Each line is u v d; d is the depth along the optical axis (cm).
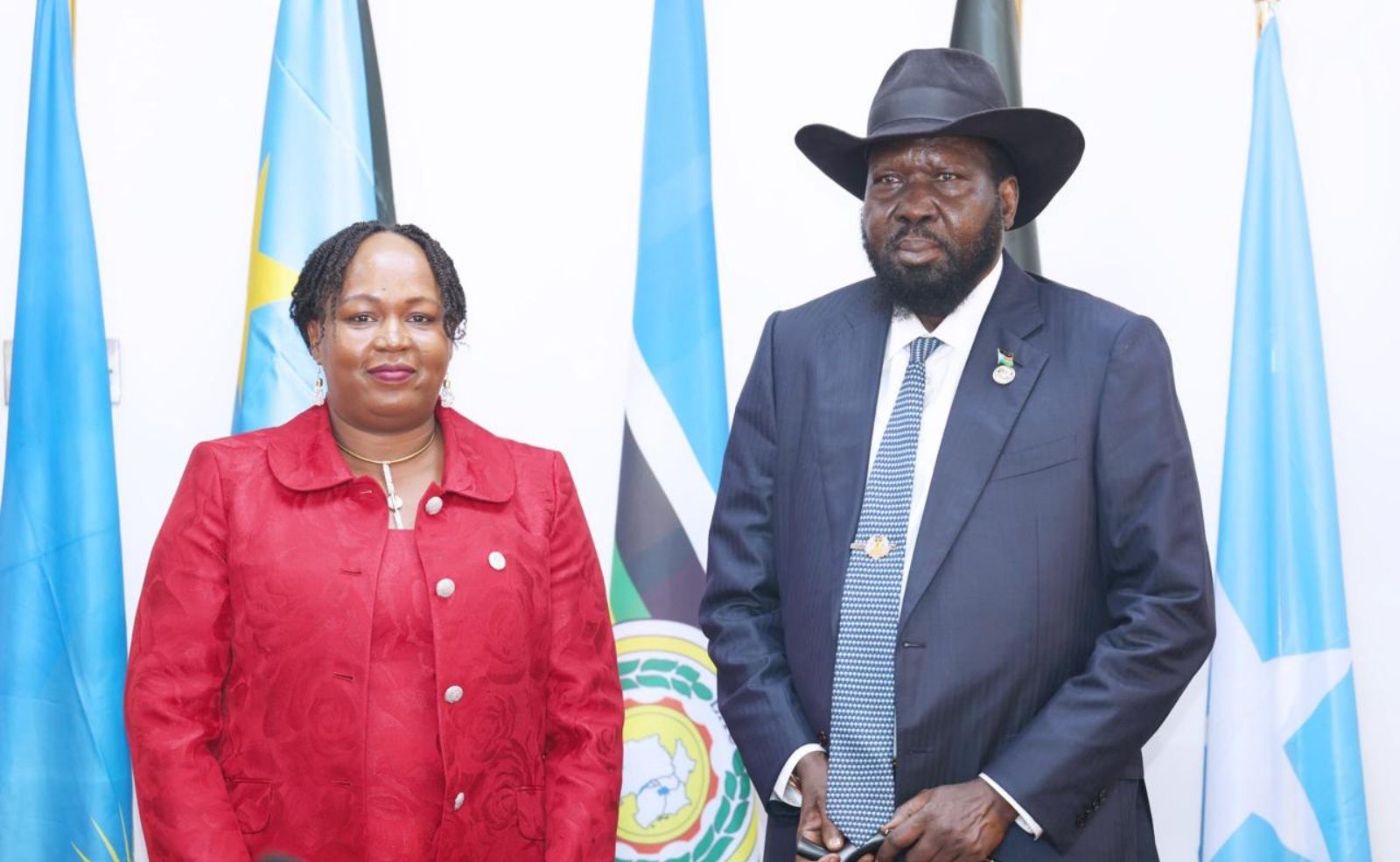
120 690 245
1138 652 188
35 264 249
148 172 276
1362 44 279
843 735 193
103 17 276
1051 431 197
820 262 282
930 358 210
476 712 188
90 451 247
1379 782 272
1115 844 194
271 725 184
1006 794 183
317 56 255
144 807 183
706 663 253
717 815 252
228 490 191
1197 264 279
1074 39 284
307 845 182
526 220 280
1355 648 274
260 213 252
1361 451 276
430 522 193
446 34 281
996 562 192
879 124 209
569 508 207
